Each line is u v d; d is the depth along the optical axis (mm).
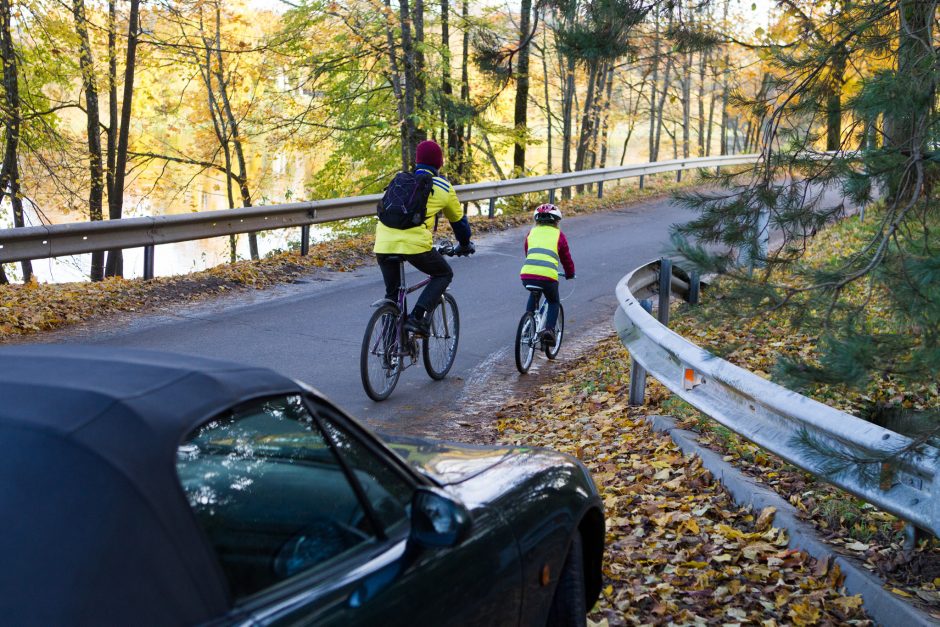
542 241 9875
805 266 5934
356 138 26109
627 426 7633
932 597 4207
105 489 1793
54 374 2129
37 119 20047
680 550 5121
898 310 4551
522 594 2979
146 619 1732
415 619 2344
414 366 9883
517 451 3494
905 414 6117
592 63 10352
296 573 2133
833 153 6445
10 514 1764
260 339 10172
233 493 2066
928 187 5582
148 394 2059
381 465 2623
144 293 11977
